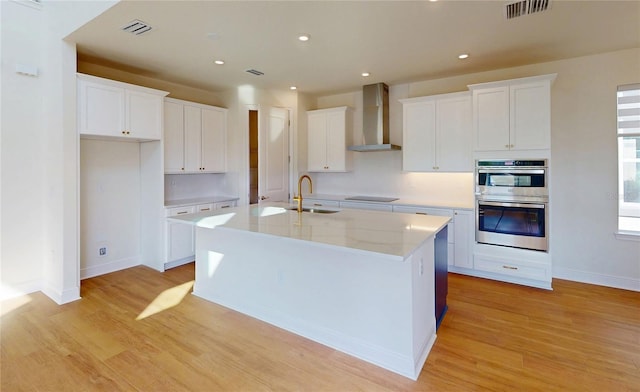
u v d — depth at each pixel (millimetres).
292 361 2285
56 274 3332
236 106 5145
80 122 3355
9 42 3260
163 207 4242
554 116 3914
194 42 3277
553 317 2916
